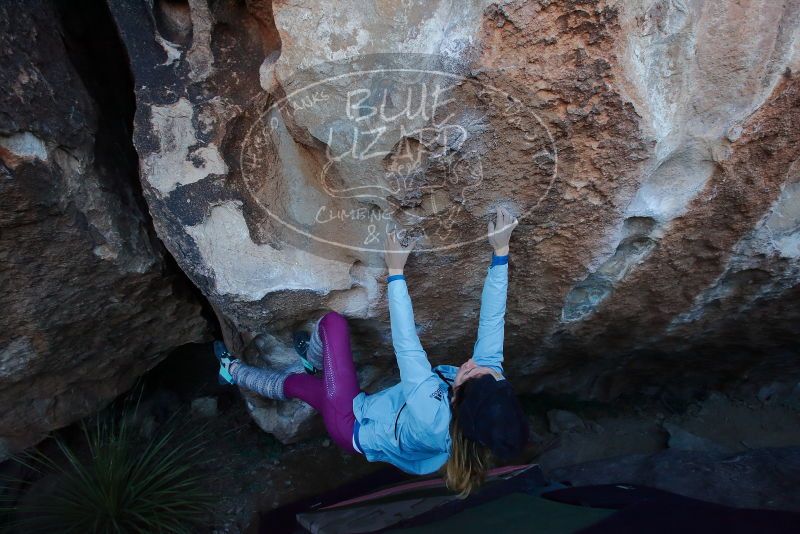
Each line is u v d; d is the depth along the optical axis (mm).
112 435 2217
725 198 1621
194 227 1536
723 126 1454
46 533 2096
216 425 2703
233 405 2793
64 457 2400
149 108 1475
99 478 2113
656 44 1309
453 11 1189
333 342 1722
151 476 2170
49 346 1919
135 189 1881
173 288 2039
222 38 1460
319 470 2584
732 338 2488
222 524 2316
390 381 2428
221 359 2053
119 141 1876
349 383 1717
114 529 2102
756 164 1536
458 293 1810
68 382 2135
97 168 1679
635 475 2385
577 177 1443
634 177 1459
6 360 1877
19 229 1523
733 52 1333
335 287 1659
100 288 1831
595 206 1531
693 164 1545
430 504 1902
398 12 1202
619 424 3016
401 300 1546
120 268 1792
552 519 1535
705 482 2242
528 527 1471
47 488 2232
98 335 2020
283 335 1935
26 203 1471
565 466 2693
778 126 1452
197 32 1431
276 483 2510
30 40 1474
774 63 1351
